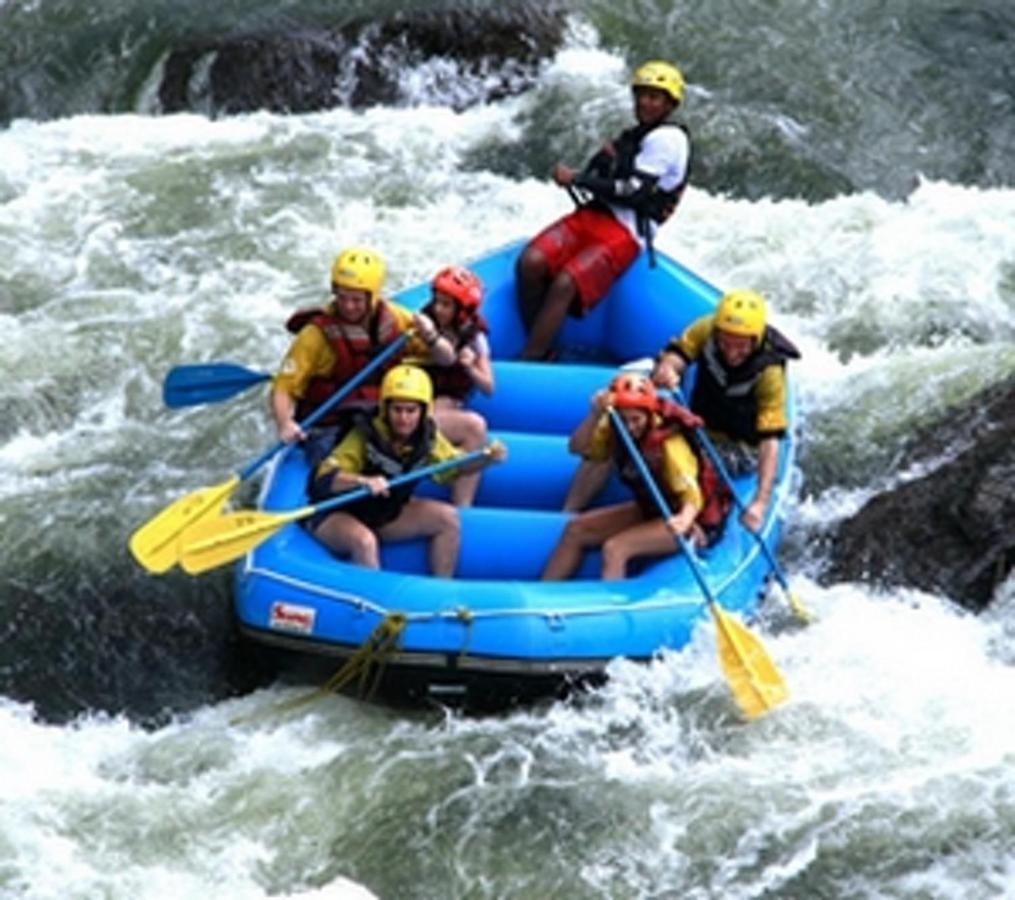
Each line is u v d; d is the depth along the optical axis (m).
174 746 25.73
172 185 40.56
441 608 25.73
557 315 32.91
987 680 26.61
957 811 24.08
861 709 25.98
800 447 32.16
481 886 23.45
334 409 28.77
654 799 24.56
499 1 46.00
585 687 26.09
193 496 27.42
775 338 28.61
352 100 44.56
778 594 28.77
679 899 23.19
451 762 25.23
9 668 27.72
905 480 31.16
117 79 44.72
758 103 44.66
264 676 27.73
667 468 27.17
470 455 27.30
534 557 28.06
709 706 25.98
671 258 34.06
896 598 28.70
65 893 22.86
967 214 39.59
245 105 44.16
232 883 23.33
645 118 33.44
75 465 32.03
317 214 39.72
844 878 23.34
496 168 42.25
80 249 38.22
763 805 24.34
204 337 35.41
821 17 47.75
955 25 47.72
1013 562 28.70
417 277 37.28
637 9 46.88
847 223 39.34
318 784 24.89
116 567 29.50
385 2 45.88
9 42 45.19
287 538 27.25
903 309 36.41
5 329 35.56
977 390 32.72
